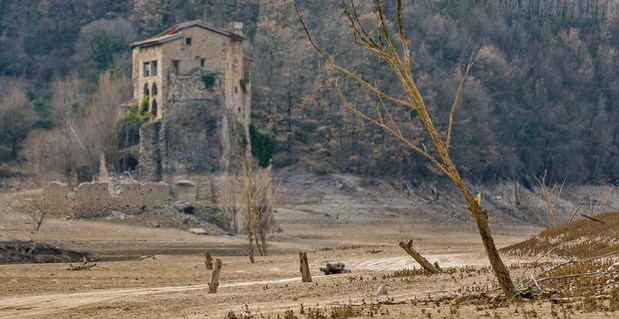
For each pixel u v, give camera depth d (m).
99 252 139.00
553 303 37.69
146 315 48.25
